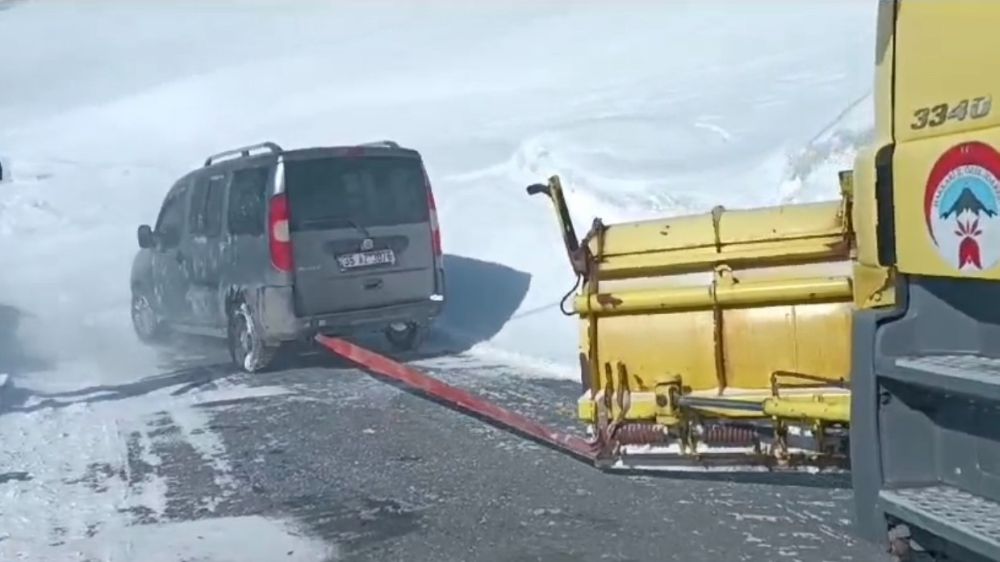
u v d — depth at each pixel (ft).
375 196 45.16
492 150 74.43
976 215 14.66
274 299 43.60
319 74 133.90
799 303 24.72
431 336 49.85
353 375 43.11
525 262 54.54
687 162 60.49
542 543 22.95
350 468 29.40
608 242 26.76
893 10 16.30
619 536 23.06
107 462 31.27
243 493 27.61
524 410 34.86
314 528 24.64
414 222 45.80
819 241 24.82
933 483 16.20
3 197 88.94
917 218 15.79
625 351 26.17
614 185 58.49
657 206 53.98
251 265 44.78
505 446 30.71
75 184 92.68
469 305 52.65
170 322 52.03
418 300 45.65
